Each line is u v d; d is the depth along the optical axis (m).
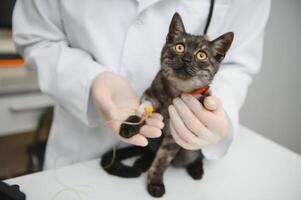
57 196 0.68
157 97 0.82
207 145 0.76
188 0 0.89
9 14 1.51
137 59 0.89
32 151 1.48
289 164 0.93
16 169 1.88
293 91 1.79
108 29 0.88
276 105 1.81
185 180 0.81
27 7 0.94
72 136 1.02
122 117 0.76
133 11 0.87
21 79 1.57
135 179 0.79
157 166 0.79
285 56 1.66
